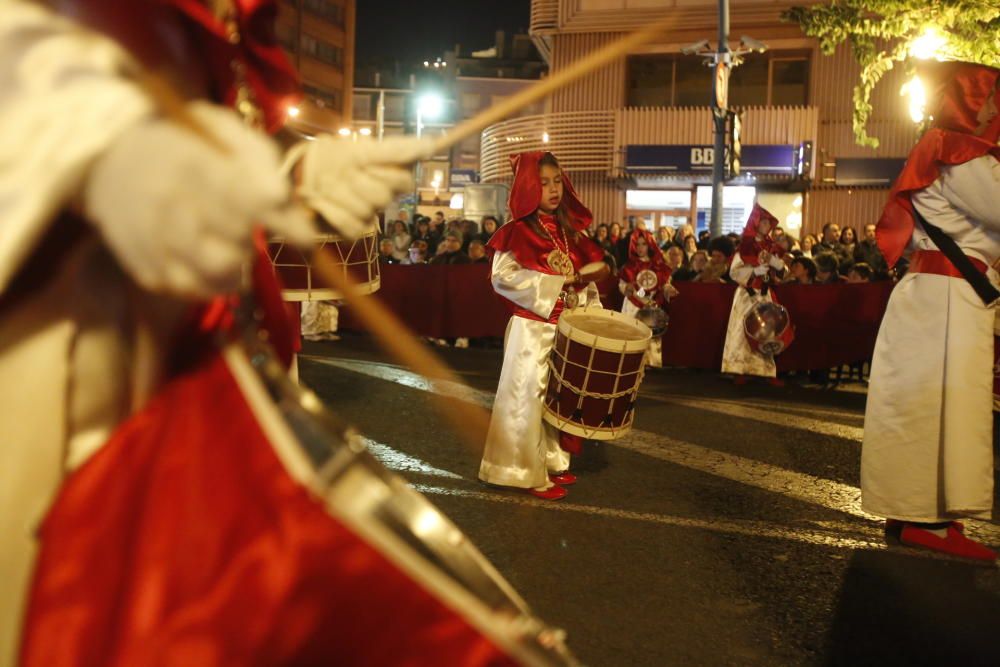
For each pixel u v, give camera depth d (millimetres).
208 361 1115
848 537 4715
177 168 868
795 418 7938
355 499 1024
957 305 4375
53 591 975
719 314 10844
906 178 4422
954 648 3484
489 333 12664
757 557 4363
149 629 948
